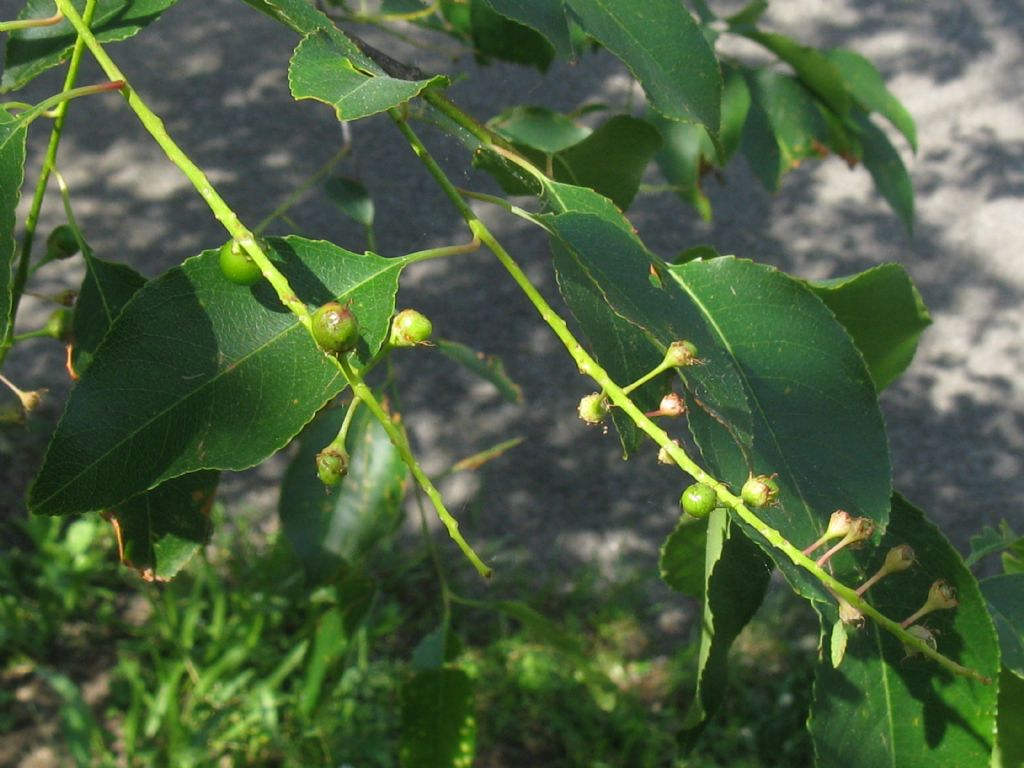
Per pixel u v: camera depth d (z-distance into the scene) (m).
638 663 5.00
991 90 8.50
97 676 4.71
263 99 7.62
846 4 9.10
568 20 1.30
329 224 6.72
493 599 5.19
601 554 5.52
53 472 1.11
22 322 6.17
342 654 2.28
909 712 1.31
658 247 7.00
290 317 1.19
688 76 1.39
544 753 4.65
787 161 2.39
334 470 1.13
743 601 1.39
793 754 4.71
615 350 1.22
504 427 6.02
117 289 1.50
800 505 1.28
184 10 8.32
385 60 1.45
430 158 1.27
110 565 5.02
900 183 2.51
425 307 6.45
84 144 7.18
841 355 1.36
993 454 6.23
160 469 1.14
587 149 1.81
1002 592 1.49
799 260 7.07
